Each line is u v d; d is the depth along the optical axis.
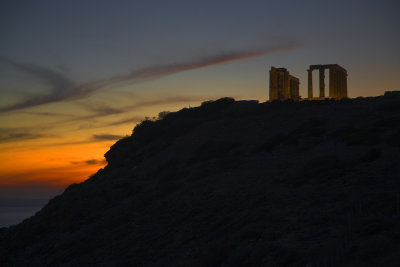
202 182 48.12
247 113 78.00
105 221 47.38
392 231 20.52
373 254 18.48
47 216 58.25
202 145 66.31
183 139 73.56
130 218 45.22
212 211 37.34
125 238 39.31
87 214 53.66
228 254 24.84
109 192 56.88
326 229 23.92
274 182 40.50
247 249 23.73
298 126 62.66
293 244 22.81
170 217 40.81
